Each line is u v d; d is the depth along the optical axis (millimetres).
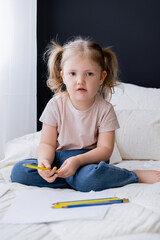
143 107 1921
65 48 1355
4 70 1983
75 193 1048
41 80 2469
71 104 1357
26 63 2104
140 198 993
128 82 2363
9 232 768
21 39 2062
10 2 1981
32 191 1048
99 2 2369
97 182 1142
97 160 1253
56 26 2443
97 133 1392
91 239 745
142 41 2318
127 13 2330
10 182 1234
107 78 1492
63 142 1359
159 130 1749
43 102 2479
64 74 1299
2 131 2006
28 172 1186
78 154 1322
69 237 751
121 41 2355
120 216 853
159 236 786
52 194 1024
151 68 2320
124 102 1960
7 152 1703
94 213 855
